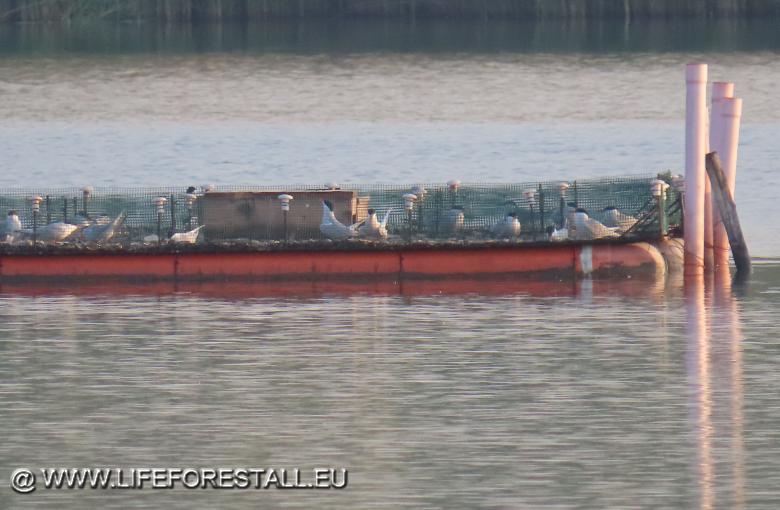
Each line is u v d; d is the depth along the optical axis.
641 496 87.62
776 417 99.44
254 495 88.94
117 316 122.81
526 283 132.62
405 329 118.81
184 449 94.62
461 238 133.38
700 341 115.94
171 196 134.00
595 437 95.94
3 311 124.44
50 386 105.38
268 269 131.88
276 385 105.56
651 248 134.38
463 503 86.88
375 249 131.75
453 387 105.19
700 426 97.81
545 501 87.06
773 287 132.75
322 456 93.44
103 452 94.25
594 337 116.81
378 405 101.62
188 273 131.75
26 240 132.00
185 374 108.00
